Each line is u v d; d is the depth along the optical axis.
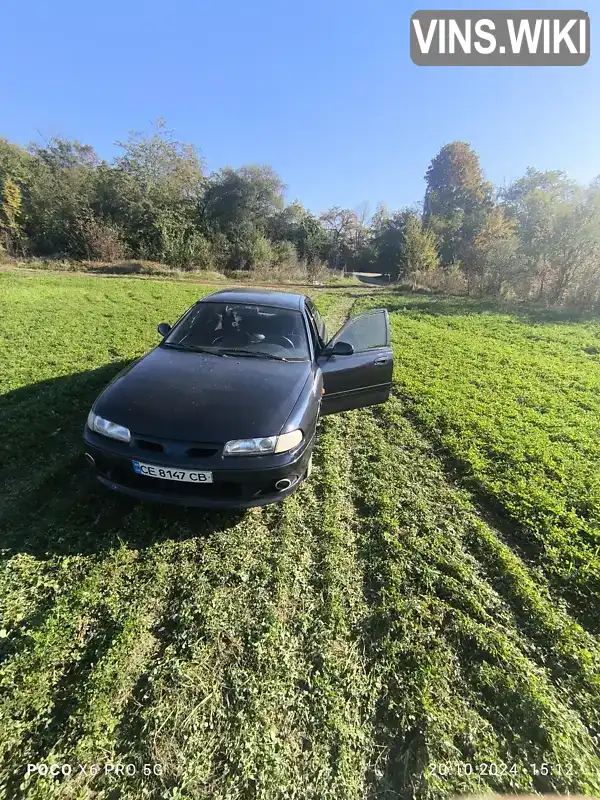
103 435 2.68
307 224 37.47
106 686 1.83
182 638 2.09
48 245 23.48
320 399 3.54
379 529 3.03
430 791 1.59
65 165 27.86
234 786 1.56
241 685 1.90
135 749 1.64
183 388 2.98
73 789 1.52
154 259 23.62
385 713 1.86
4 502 2.92
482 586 2.59
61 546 2.62
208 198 33.97
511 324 10.86
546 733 1.80
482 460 3.97
